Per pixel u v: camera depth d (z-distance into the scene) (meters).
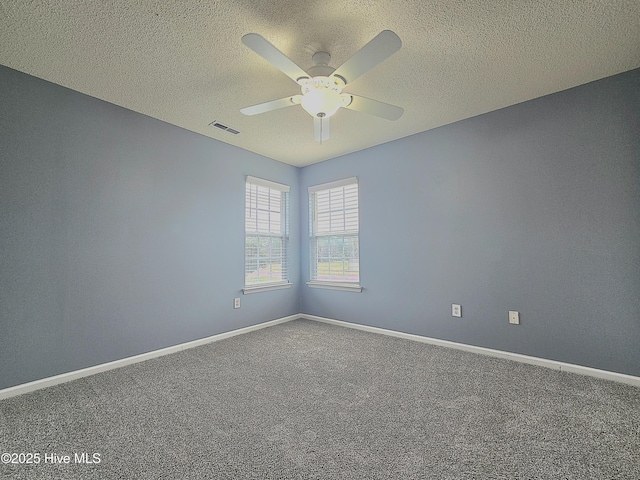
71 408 1.82
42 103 2.14
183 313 2.96
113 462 1.34
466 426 1.61
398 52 1.87
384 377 2.24
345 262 3.86
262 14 1.55
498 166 2.66
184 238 2.99
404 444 1.46
